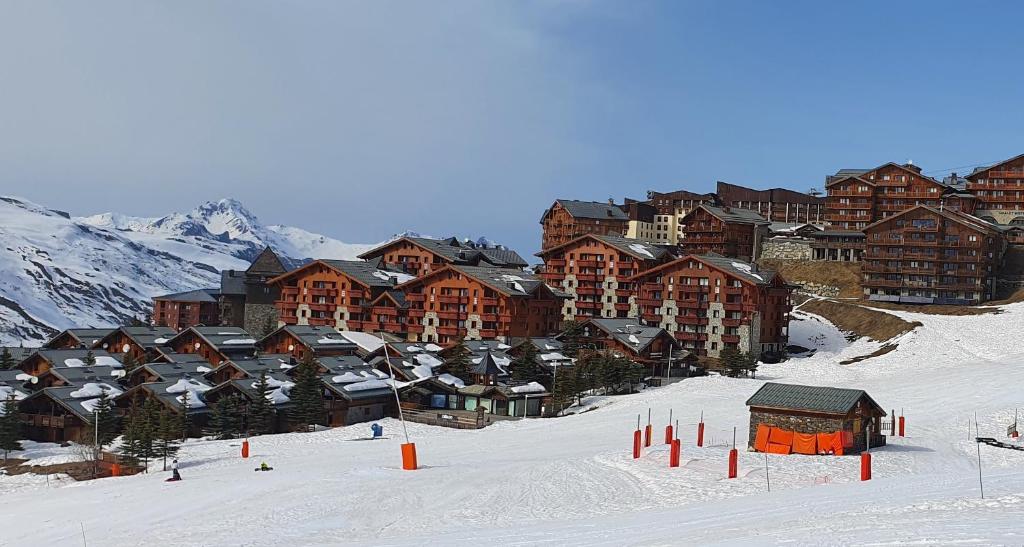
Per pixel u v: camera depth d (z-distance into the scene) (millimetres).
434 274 161625
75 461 85062
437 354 134375
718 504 49656
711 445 76312
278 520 51844
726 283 149375
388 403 115812
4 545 51344
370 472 67938
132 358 128375
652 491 56625
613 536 40906
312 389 104938
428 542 42625
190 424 100812
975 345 130375
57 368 113375
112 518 55875
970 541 31641
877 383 113875
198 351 137500
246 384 105688
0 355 143000
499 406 113562
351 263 178750
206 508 56688
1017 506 39156
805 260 199125
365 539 45875
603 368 122375
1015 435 77938
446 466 71375
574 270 176500
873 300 174125
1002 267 179125
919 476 57469
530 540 41281
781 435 69562
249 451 86938
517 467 67812
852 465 63000
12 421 90812
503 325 154125
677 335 154250
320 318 173625
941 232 170250
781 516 42688
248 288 196375
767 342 151000
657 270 156750
